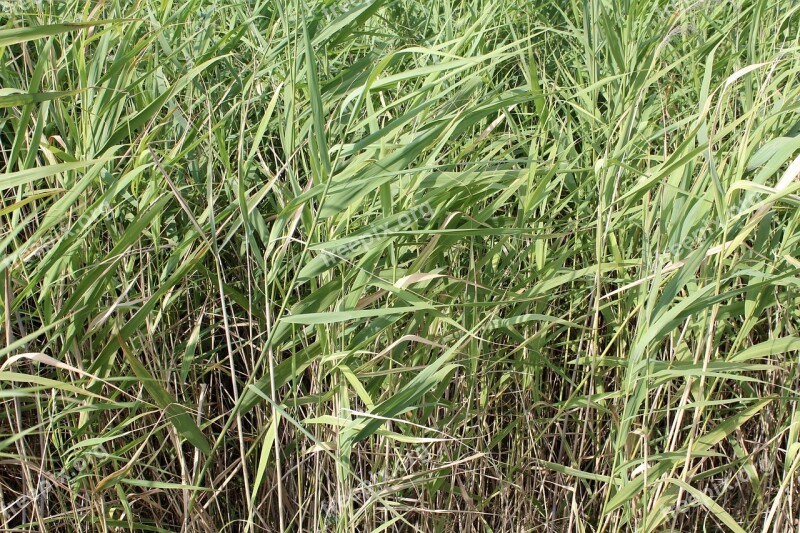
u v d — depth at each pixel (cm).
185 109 192
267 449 144
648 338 139
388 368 161
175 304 188
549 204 204
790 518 170
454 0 244
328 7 182
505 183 157
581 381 177
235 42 183
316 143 148
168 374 163
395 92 199
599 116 181
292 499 184
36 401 155
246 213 135
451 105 165
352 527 152
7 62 171
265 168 175
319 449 148
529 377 176
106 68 184
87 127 155
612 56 177
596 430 190
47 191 117
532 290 161
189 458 182
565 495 192
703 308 136
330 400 173
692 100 207
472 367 163
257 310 167
